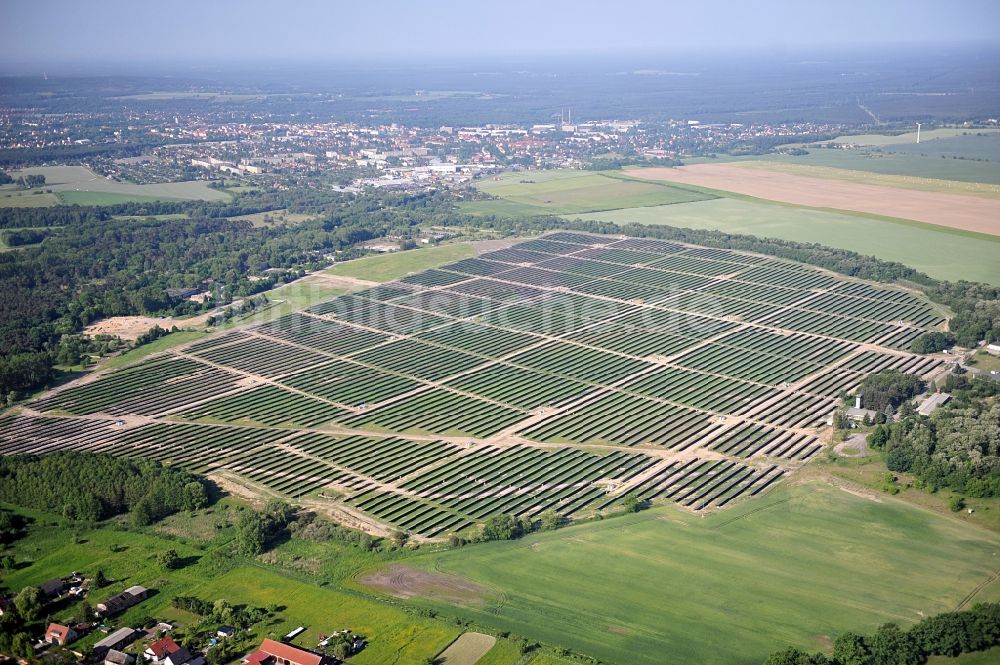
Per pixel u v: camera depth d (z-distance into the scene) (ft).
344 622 555.69
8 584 605.73
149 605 577.84
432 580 600.39
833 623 545.85
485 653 523.29
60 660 524.11
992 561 612.29
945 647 506.89
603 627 545.85
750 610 560.61
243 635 544.62
